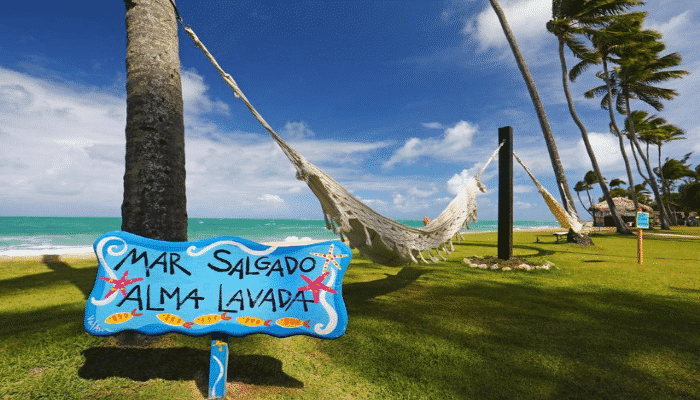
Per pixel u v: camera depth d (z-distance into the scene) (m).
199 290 2.23
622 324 3.98
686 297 5.33
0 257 10.00
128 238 2.22
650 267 8.34
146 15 3.05
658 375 2.74
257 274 2.27
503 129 8.60
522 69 13.27
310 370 2.72
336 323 2.21
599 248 12.95
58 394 2.26
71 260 9.21
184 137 3.31
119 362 2.70
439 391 2.44
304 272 2.27
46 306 4.27
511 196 8.55
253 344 3.19
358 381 2.56
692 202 40.62
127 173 2.98
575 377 2.69
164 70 3.08
